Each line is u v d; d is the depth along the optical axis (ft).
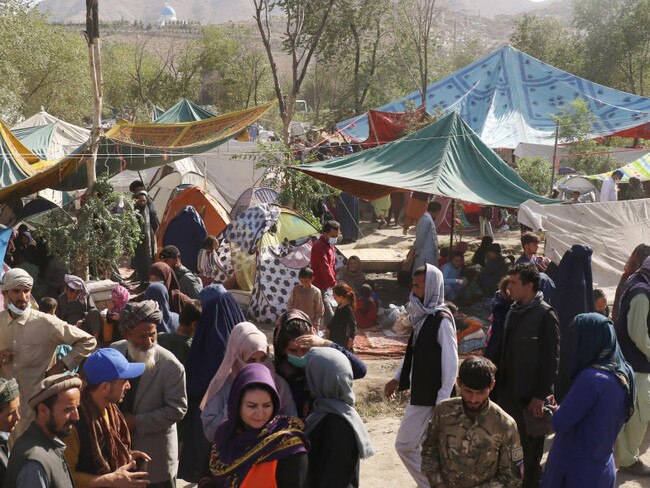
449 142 41.93
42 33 123.95
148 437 15.74
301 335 14.05
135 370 13.05
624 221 37.24
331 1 68.49
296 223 41.50
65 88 131.95
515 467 12.75
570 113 76.69
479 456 12.66
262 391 11.16
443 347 17.29
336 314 30.50
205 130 63.16
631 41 143.02
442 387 17.29
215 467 11.46
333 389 12.67
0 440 12.51
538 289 17.10
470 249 53.98
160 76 199.41
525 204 37.37
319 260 34.86
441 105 81.51
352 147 72.08
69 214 43.11
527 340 16.80
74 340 19.25
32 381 18.93
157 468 15.87
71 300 30.30
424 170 40.86
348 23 114.32
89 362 12.76
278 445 11.16
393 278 47.37
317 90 190.19
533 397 16.80
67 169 41.32
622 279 23.11
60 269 40.16
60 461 11.30
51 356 19.24
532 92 80.79
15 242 42.37
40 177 40.32
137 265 45.14
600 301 27.58
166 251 30.09
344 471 12.41
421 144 42.52
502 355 17.30
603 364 13.66
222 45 200.54
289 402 13.79
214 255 41.22
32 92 127.75
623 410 13.65
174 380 15.80
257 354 14.08
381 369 31.91
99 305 35.19
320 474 12.40
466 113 79.61
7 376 18.86
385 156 42.52
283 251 40.19
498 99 80.53
